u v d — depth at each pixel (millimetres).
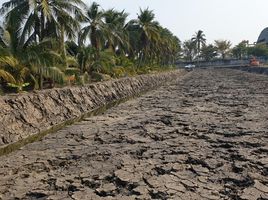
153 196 8461
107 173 10180
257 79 50438
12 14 23859
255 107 22250
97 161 11398
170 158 11453
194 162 10992
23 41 23625
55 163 11344
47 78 25312
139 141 13930
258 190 8711
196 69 112750
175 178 9625
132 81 40188
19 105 16797
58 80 23438
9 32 22297
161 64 79312
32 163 11383
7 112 15586
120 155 12000
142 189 8883
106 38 37781
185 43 136750
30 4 23500
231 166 10531
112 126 17281
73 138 14875
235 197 8320
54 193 8805
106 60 34000
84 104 24000
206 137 14273
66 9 25828
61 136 15328
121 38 42844
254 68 74625
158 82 53000
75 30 26688
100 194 8703
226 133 14836
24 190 9055
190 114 20297
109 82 32656
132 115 20734
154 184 9211
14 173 10453
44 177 10023
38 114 17781
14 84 20656
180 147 12820
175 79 63250
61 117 19703
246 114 19578
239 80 50188
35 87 22484
